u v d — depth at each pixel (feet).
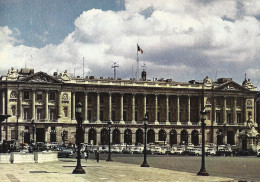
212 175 174.60
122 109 578.66
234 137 624.59
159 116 606.96
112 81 577.43
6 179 129.90
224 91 623.77
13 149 260.83
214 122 617.21
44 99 541.75
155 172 177.68
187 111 612.29
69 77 557.33
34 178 134.82
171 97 610.65
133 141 577.43
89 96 573.33
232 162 285.84
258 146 456.04
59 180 130.21
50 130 538.47
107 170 185.06
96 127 561.43
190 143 565.12
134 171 181.78
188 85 611.47
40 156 234.38
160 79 625.41
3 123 523.70
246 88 633.61
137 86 585.22
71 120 553.64
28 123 527.40
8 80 529.86
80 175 151.64
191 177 154.30
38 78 539.29
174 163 264.72
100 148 452.76
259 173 189.26
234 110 629.10
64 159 292.20
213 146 504.84
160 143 552.82
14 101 529.45
